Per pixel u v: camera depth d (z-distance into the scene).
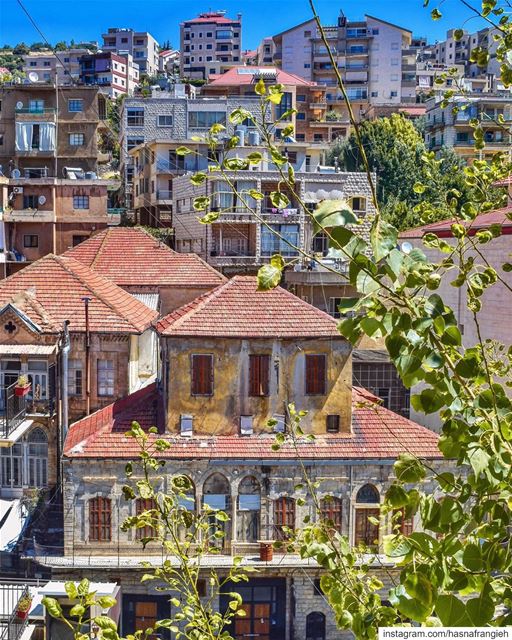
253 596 38.41
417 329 8.64
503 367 13.80
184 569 16.50
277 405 40.41
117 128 148.88
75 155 98.12
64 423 45.31
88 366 47.12
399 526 11.01
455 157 100.75
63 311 48.09
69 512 38.81
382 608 10.20
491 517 9.10
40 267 51.22
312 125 148.50
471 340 44.97
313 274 78.25
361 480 39.41
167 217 105.38
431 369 9.05
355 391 44.03
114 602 12.21
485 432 9.04
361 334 8.80
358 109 167.12
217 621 15.89
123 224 110.75
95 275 54.47
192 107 113.75
